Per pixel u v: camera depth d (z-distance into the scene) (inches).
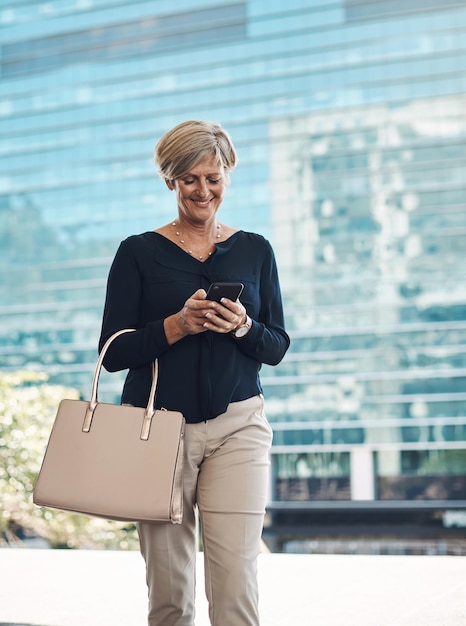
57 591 161.2
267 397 843.4
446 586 159.2
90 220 969.5
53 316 961.5
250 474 91.1
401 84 879.1
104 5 992.2
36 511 367.6
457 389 813.9
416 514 660.7
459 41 865.5
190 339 92.0
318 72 908.0
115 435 86.2
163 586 93.6
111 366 92.0
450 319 832.9
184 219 95.3
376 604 145.7
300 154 903.7
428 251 851.4
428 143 866.1
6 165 999.6
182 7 962.7
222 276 94.1
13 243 989.2
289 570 177.6
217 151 90.4
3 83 1015.6
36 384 909.8
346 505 784.9
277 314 98.2
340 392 834.2
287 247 893.2
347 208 884.0
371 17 892.6
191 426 91.0
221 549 89.7
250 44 935.0
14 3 1031.6
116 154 970.1
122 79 979.3
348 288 865.5
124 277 94.1
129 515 84.3
